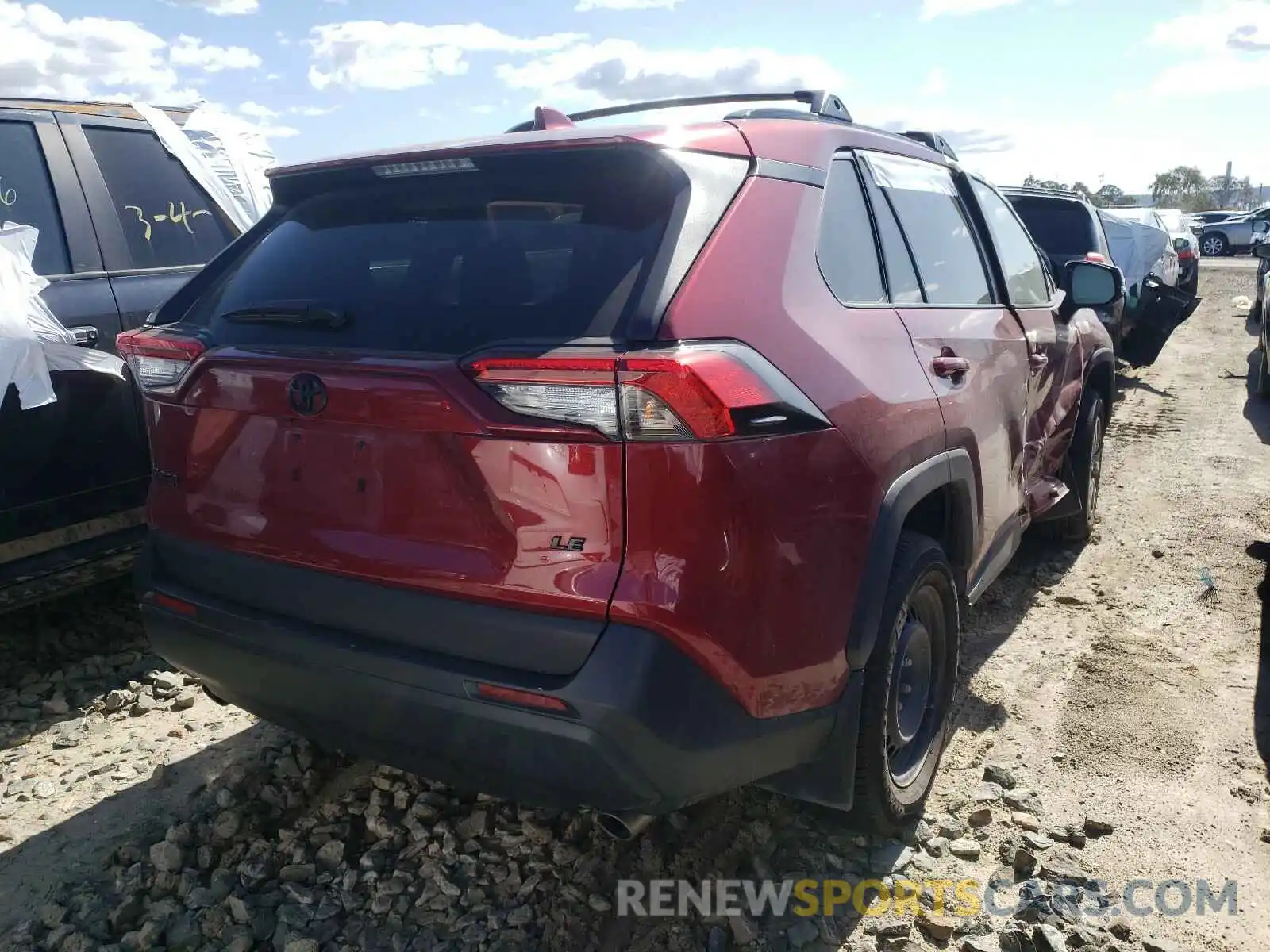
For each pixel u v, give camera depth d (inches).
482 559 82.8
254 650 94.8
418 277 92.7
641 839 110.0
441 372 82.1
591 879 103.9
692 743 81.2
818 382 91.0
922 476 105.6
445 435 82.7
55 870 108.1
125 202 169.5
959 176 149.8
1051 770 124.8
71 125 165.6
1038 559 200.4
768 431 83.5
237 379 94.7
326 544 90.7
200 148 189.9
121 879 105.4
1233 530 213.6
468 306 87.7
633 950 94.8
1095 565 195.9
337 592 90.3
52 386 141.5
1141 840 111.1
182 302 109.9
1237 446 289.0
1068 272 173.9
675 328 80.0
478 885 103.4
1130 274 369.1
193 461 101.8
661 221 86.7
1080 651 157.6
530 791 84.4
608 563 79.0
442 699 83.5
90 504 154.4
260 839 111.3
